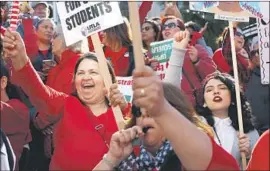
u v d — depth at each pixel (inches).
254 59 290.5
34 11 269.7
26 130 225.5
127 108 176.4
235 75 210.5
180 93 147.6
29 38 244.1
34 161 230.8
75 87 193.2
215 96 214.5
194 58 261.6
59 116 187.8
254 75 291.0
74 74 194.5
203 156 109.7
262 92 292.7
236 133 213.6
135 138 133.3
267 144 116.9
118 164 136.5
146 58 234.4
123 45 246.7
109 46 246.7
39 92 184.9
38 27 250.1
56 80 226.4
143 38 273.3
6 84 226.7
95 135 181.9
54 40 245.3
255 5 223.1
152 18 283.1
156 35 273.4
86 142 180.9
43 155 229.9
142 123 145.8
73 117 184.9
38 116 223.3
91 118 184.9
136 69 104.3
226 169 111.9
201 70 261.7
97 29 186.4
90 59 193.9
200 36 272.2
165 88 147.4
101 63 174.2
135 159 145.3
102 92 189.2
